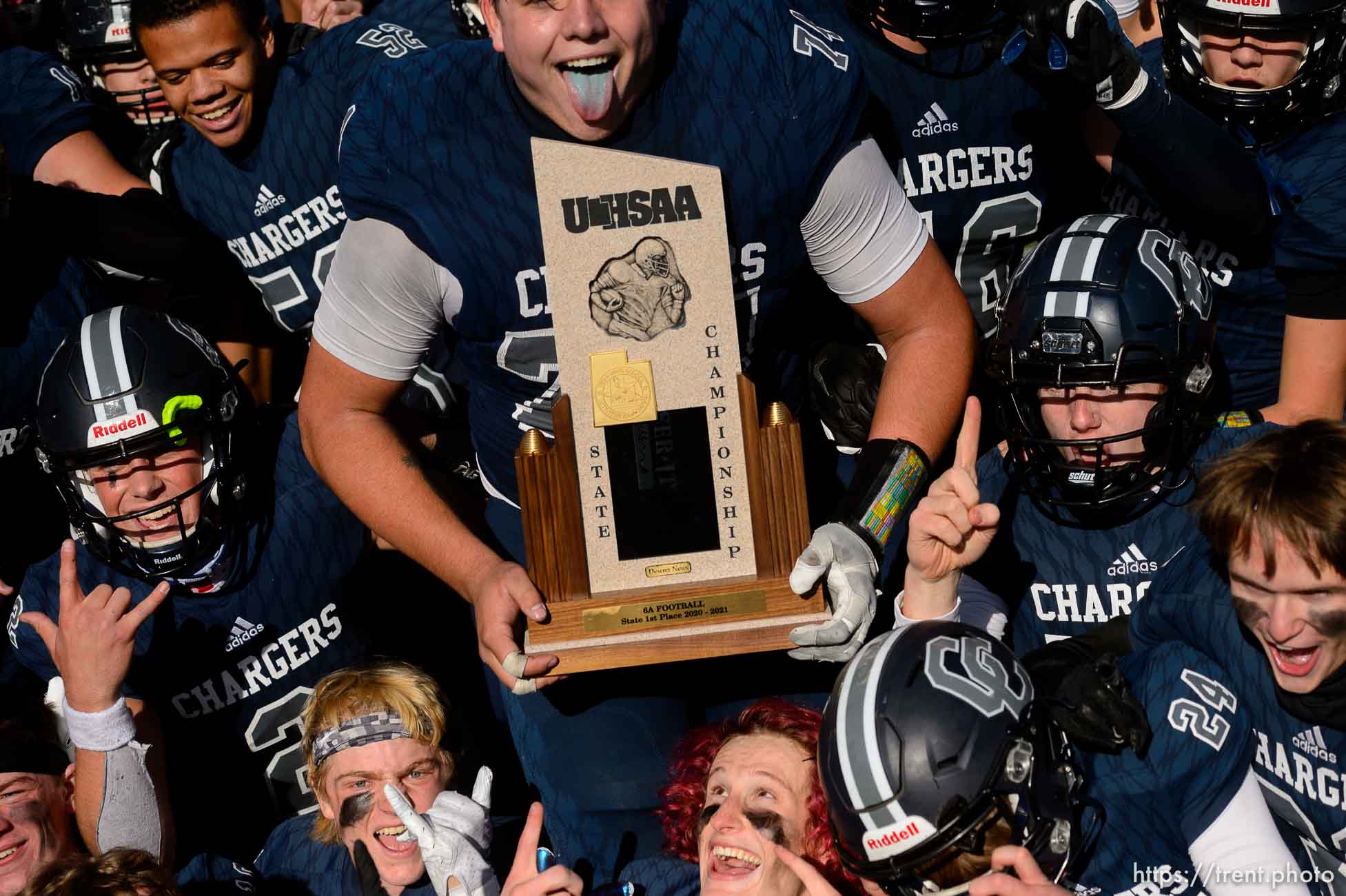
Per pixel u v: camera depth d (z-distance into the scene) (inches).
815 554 91.2
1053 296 106.0
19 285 133.6
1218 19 116.9
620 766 106.2
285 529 124.0
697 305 93.0
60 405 116.9
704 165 92.1
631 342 93.4
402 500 99.0
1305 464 86.3
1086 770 95.9
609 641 94.0
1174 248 108.3
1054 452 108.7
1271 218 118.6
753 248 95.6
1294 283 120.9
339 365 99.0
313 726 115.9
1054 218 130.5
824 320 122.6
